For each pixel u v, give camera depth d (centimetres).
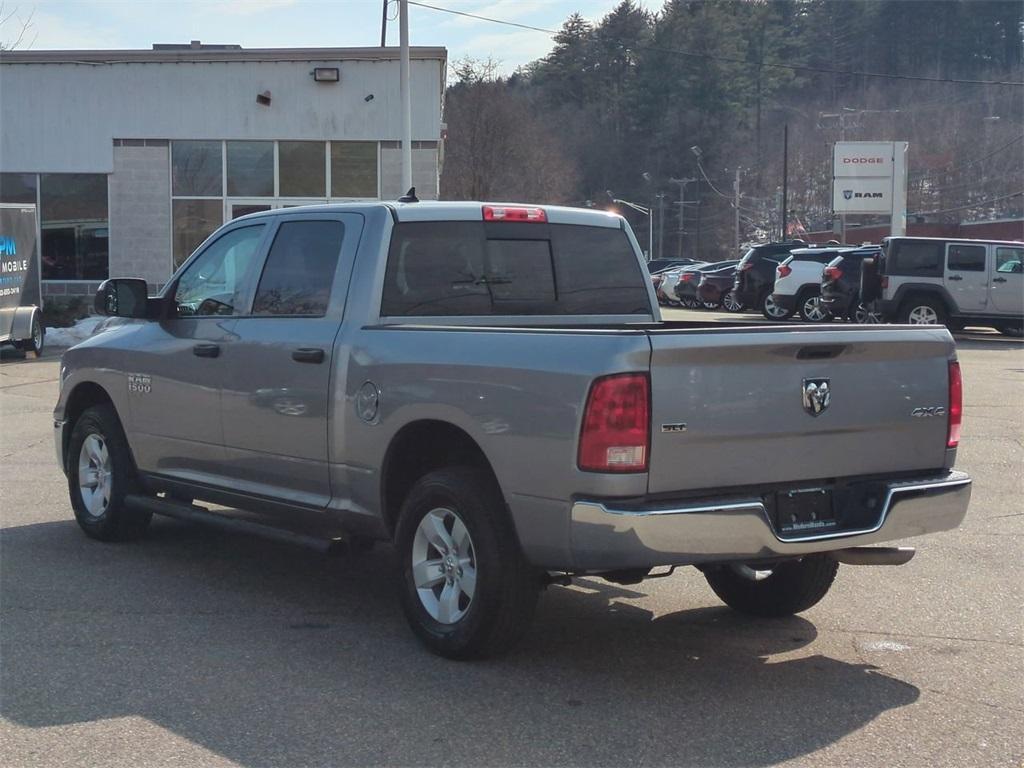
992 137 8325
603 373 477
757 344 496
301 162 2616
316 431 613
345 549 608
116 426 771
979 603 661
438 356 546
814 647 584
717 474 495
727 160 9269
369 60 2573
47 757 441
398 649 571
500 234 654
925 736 468
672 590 692
